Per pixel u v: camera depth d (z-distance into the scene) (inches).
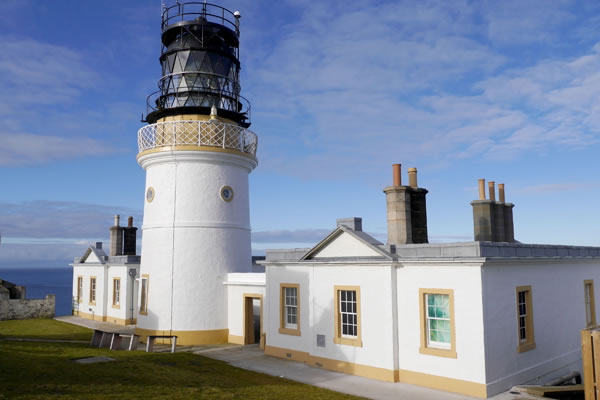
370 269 596.1
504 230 761.0
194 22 866.1
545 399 475.5
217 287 828.6
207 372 564.4
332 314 636.7
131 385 442.0
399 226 623.2
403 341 564.1
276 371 613.3
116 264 1139.3
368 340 589.6
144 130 867.4
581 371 648.4
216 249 833.5
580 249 692.1
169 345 796.6
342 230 636.7
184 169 832.3
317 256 677.3
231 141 857.5
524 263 564.7
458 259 508.4
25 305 1238.9
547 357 586.6
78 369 490.3
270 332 727.7
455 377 510.6
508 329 527.8
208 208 834.8
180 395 423.8
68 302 3742.6
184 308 805.2
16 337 850.1
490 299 506.3
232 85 903.7
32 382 409.7
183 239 817.5
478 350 493.7
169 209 826.8
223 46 904.3
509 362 522.3
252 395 455.5
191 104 862.5
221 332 826.8
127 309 1093.8
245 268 885.8
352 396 490.0
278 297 723.4
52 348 651.5
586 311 692.7
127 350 701.3
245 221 895.7
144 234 858.1
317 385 541.6
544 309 593.3
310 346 661.9
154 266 826.8
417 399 483.5
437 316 539.5
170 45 895.1
